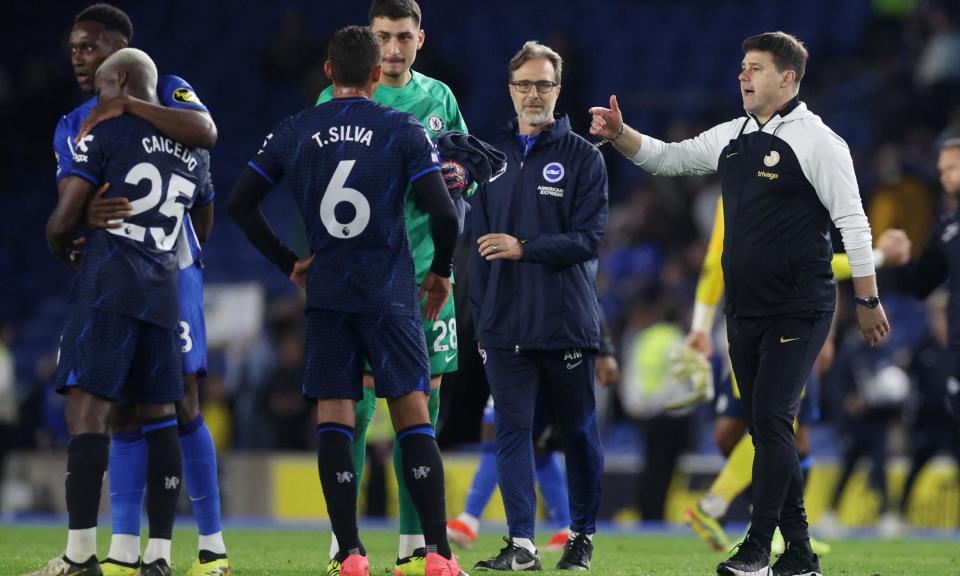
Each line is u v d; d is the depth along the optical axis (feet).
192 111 59.36
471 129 231.91
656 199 191.72
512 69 71.61
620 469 148.25
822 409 151.64
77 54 62.85
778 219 61.16
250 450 159.74
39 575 56.90
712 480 142.61
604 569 72.02
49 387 167.84
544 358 70.74
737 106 218.59
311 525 137.49
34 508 162.91
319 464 56.75
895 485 149.18
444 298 59.11
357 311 55.98
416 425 57.00
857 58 236.43
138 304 56.65
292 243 213.66
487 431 90.33
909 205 185.37
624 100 230.07
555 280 70.23
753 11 251.39
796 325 61.21
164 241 57.98
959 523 143.43
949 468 145.28
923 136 196.65
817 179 60.64
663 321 141.28
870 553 93.15
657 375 136.77
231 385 171.42
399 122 56.70
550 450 88.43
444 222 56.39
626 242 190.19
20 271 225.56
